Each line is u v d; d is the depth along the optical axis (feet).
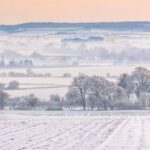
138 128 184.34
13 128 181.37
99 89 456.86
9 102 463.42
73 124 207.21
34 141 131.95
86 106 453.17
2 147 116.67
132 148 115.65
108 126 196.34
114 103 449.48
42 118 261.44
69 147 116.98
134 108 443.73
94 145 121.90
